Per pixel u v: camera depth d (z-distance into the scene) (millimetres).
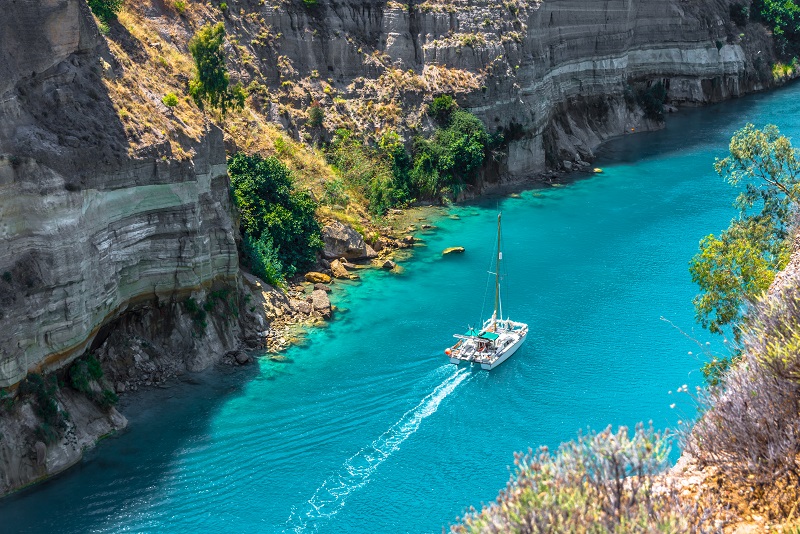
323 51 106688
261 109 96062
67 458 50594
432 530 47094
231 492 49938
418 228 95500
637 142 137000
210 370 63062
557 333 70062
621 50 144750
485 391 61188
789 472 21359
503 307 74938
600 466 21531
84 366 54156
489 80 113000
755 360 23938
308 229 82250
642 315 73062
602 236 92812
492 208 103375
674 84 163125
